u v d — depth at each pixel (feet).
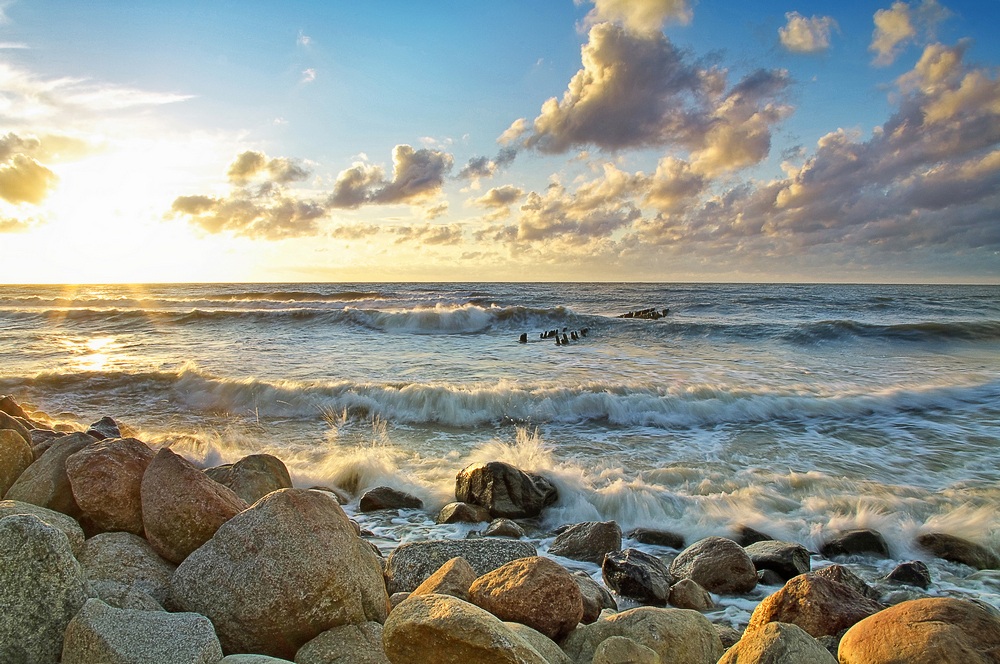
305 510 11.74
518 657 8.36
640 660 10.16
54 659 9.34
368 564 12.30
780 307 140.05
